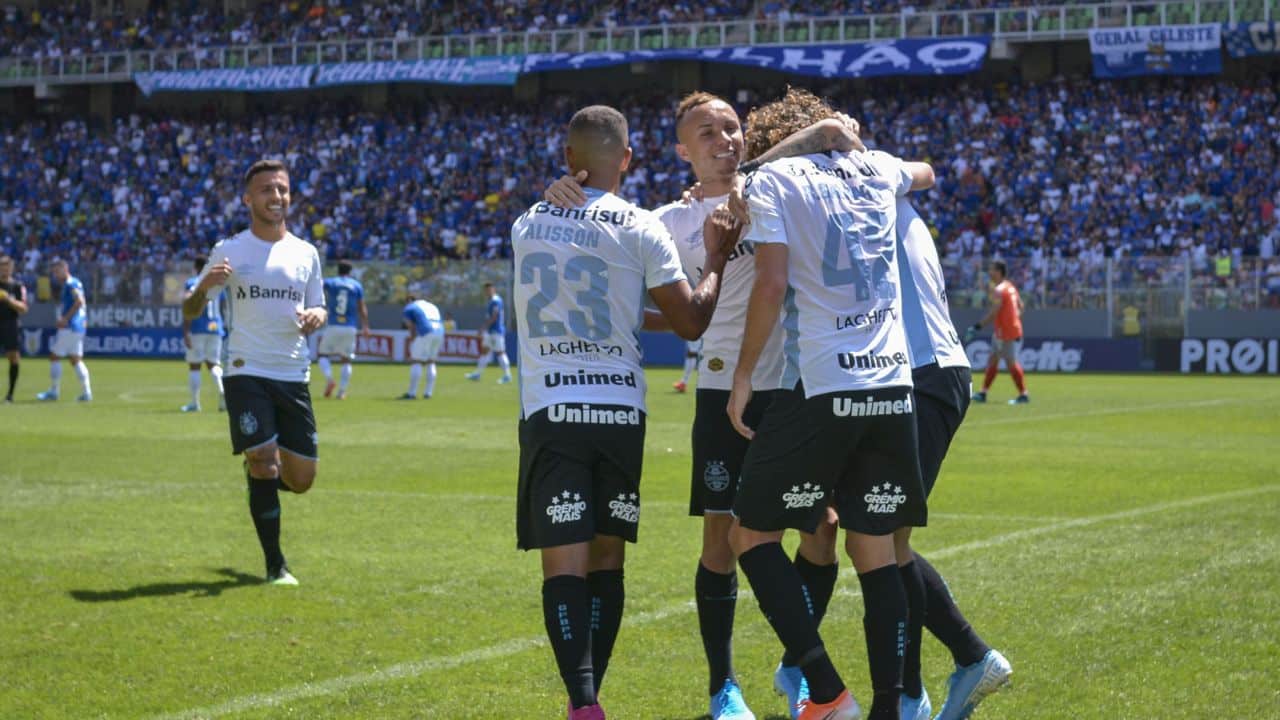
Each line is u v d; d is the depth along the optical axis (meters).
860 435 4.34
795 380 4.34
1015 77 40.12
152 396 22.25
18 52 50.22
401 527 8.96
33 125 47.81
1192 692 5.03
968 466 12.23
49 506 9.88
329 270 35.34
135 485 11.02
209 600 6.76
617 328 4.75
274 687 5.25
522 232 4.83
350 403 20.91
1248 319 30.02
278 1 48.47
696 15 42.62
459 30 45.28
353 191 43.25
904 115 39.84
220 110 47.69
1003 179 37.66
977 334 31.66
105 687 5.25
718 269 4.77
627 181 41.09
